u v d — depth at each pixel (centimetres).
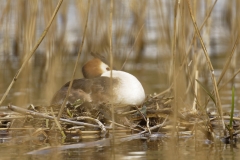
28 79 1380
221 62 1861
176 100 927
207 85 1480
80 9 1838
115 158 786
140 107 1073
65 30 1902
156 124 988
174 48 898
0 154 825
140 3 1992
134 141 905
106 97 1052
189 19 1397
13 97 1363
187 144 881
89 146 872
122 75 1082
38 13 1989
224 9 2394
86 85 1077
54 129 954
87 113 985
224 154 808
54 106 1033
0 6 1834
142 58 1997
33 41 1448
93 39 1841
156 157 792
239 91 1428
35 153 828
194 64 1140
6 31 1794
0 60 1820
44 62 1631
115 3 1886
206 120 952
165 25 1589
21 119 982
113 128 866
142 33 2122
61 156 805
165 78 1605
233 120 985
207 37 1387
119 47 1873
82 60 1970
